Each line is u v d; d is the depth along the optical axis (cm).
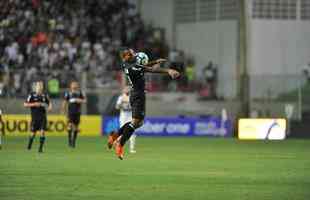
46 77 11819
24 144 8894
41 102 7556
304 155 7588
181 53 13825
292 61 13675
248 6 13438
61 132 11281
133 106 5909
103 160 6544
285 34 13625
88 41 13400
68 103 8456
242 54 13438
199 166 6075
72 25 13425
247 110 12850
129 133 5966
